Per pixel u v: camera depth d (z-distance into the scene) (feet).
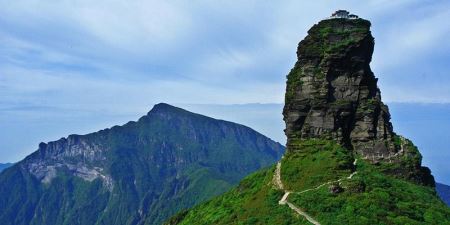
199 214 547.90
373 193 386.73
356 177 409.69
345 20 468.34
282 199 411.54
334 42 463.42
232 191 561.84
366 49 466.29
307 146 449.48
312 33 473.26
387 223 353.10
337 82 461.78
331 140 450.30
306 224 363.97
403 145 456.86
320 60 463.83
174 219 614.75
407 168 441.27
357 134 455.63
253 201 438.81
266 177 487.61
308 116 460.55
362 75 462.60
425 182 453.99
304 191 406.82
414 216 367.66
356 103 460.55
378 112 461.78
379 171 435.94
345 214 366.02
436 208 389.19
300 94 463.42
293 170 433.48
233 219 425.69
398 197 391.04
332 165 421.59
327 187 397.19
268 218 392.68
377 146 449.48
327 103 456.45
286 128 473.26
